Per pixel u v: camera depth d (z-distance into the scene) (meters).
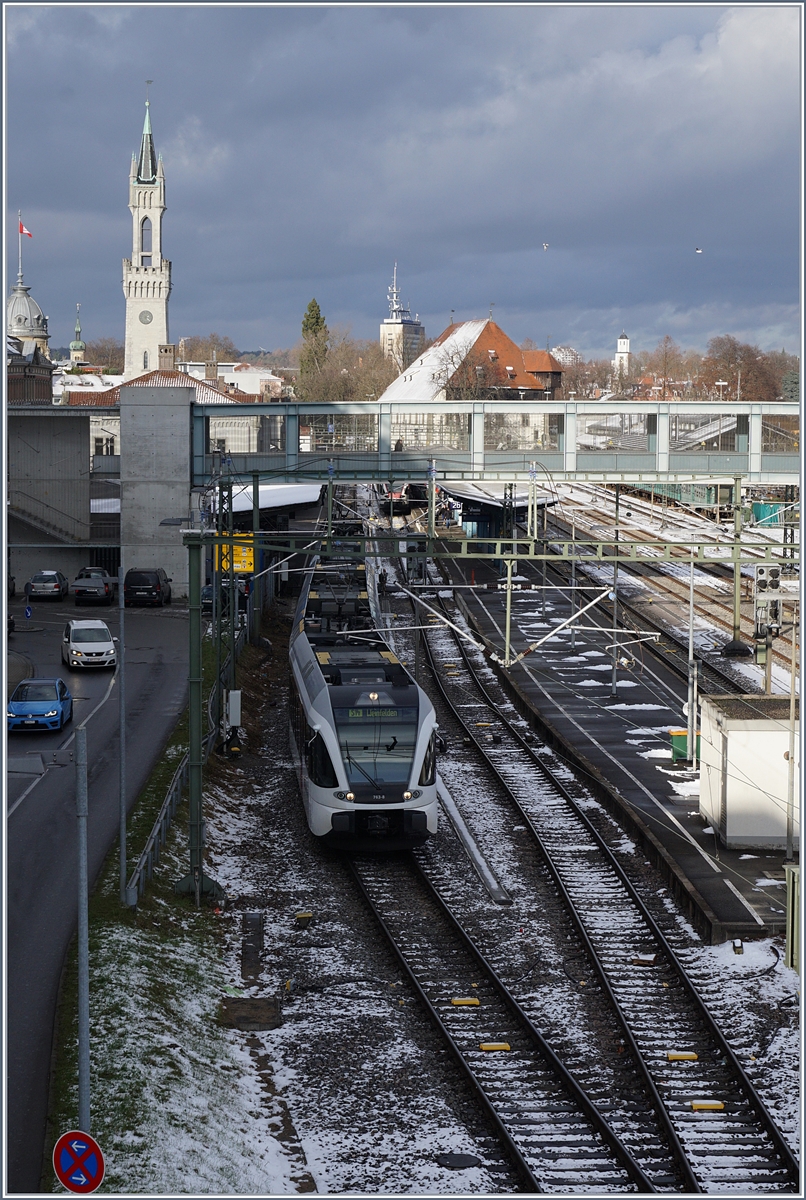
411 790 27.44
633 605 63.50
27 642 52.12
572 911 24.17
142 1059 16.83
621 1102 16.91
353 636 36.78
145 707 39.75
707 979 21.22
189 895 24.53
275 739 39.47
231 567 38.41
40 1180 13.91
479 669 51.28
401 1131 16.12
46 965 19.70
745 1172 15.07
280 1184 14.73
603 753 36.47
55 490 69.19
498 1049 18.59
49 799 29.28
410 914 24.50
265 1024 19.44
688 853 27.38
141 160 170.50
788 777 27.30
